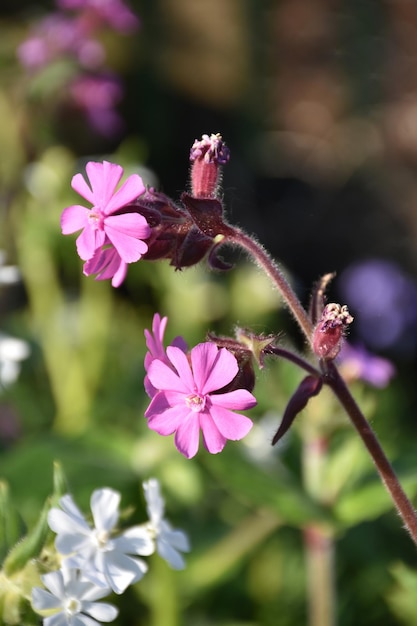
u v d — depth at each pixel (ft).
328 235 3.94
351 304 3.32
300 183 4.26
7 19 4.11
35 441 1.97
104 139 3.82
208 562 1.92
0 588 1.39
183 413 1.32
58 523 1.39
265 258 1.39
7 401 2.33
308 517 1.73
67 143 3.24
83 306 2.61
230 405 1.31
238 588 2.01
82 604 1.37
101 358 2.55
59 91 2.60
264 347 1.35
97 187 1.34
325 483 1.75
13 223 2.57
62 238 2.55
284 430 1.38
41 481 1.91
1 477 1.91
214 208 1.36
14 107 2.59
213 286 2.56
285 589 2.02
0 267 1.98
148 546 1.42
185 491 1.96
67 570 1.37
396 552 2.07
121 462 1.96
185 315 2.55
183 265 1.37
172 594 1.84
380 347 3.26
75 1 2.67
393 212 4.05
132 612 1.91
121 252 1.32
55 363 2.46
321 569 1.78
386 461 1.41
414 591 1.67
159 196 1.38
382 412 2.51
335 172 4.33
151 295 2.95
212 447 1.31
